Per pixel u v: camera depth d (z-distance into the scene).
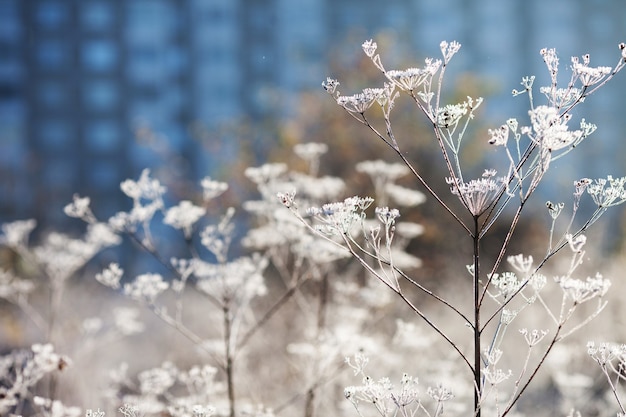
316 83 15.63
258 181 5.21
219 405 4.53
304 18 35.66
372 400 2.63
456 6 35.72
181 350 7.46
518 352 6.66
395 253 5.70
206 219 12.62
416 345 5.21
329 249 4.56
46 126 35.56
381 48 15.41
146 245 4.52
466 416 4.89
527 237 12.02
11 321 8.92
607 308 7.01
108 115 35.78
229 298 4.48
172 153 23.69
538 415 5.56
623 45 2.34
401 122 13.00
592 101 27.45
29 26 35.75
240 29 35.94
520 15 35.81
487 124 13.51
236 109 35.50
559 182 13.39
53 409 3.88
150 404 4.18
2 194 18.88
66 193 20.53
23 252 6.80
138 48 36.25
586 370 6.24
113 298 9.95
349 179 11.98
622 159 19.05
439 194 12.23
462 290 8.96
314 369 4.82
